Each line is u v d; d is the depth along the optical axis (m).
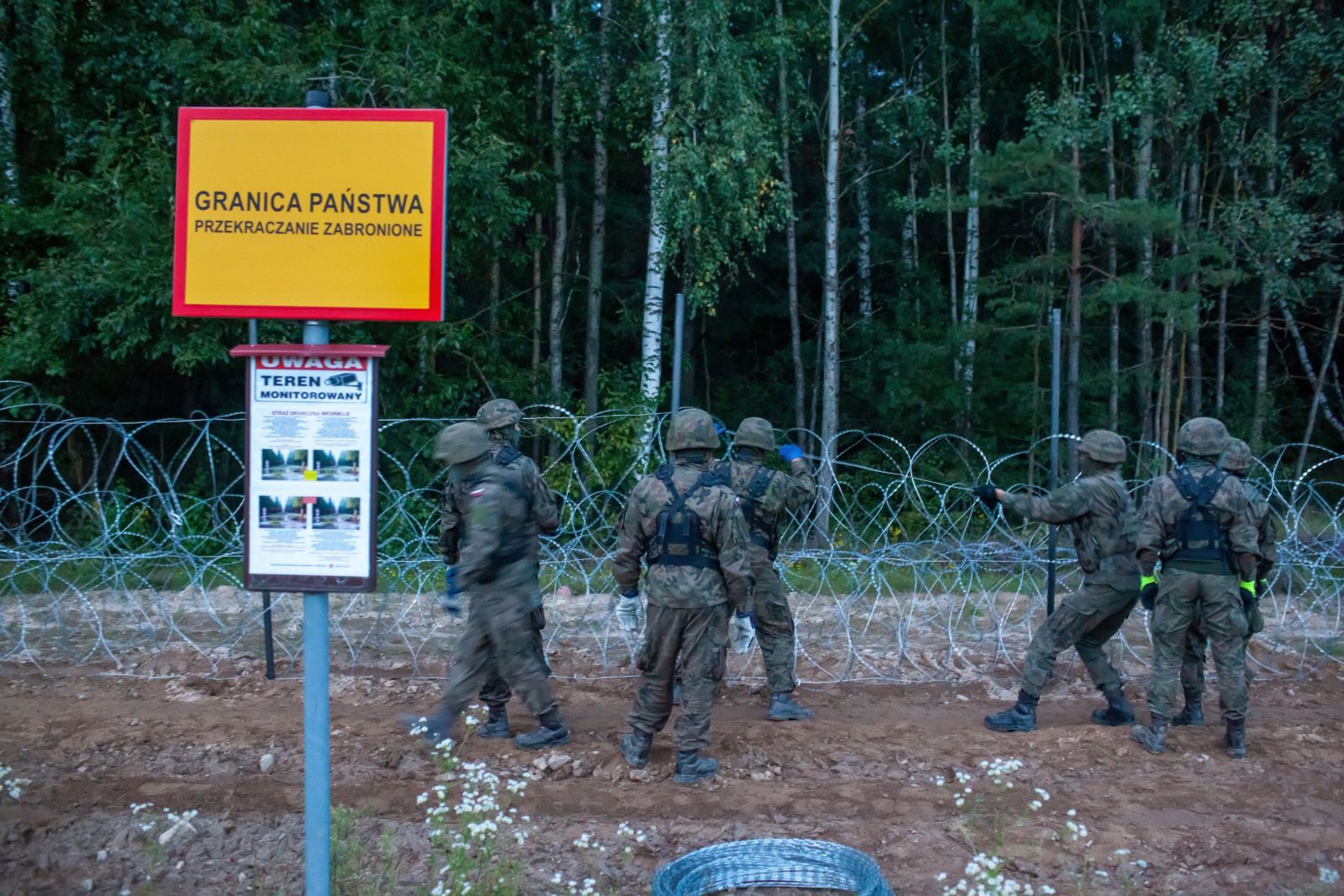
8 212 12.14
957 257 20.03
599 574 9.22
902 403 15.60
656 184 13.14
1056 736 6.09
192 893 4.17
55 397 12.93
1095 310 13.98
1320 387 15.93
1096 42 17.20
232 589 10.05
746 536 5.34
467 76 13.02
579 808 5.02
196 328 12.30
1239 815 5.02
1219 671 5.81
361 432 3.24
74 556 8.00
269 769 5.52
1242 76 14.17
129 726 6.05
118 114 13.54
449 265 13.71
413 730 5.25
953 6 18.16
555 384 15.38
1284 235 14.31
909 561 7.68
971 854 4.52
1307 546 8.05
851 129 18.41
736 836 4.69
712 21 12.75
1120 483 6.07
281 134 3.32
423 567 8.38
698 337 20.14
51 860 4.39
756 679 7.44
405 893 4.07
